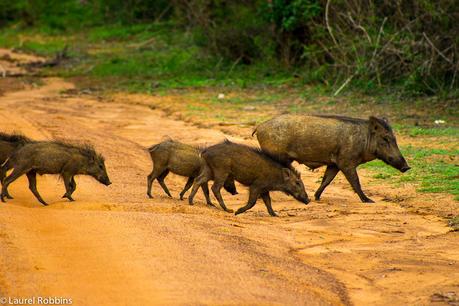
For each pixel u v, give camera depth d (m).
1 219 41.50
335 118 55.59
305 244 41.47
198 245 37.94
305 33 125.31
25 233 39.31
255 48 137.62
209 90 120.75
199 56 144.25
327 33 114.00
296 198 49.16
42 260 34.81
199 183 50.28
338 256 39.34
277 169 48.69
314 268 36.91
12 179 47.41
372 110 94.06
